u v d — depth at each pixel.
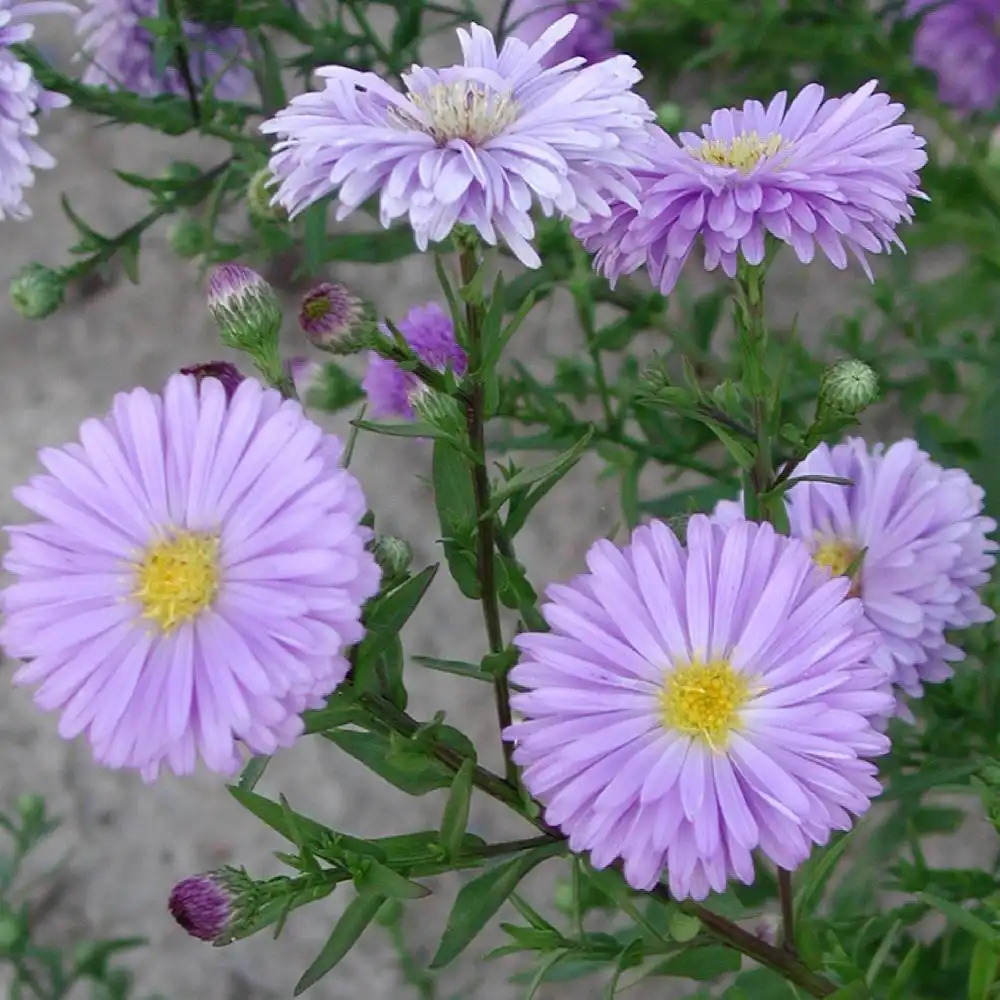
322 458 0.16
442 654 0.38
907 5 0.32
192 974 0.38
